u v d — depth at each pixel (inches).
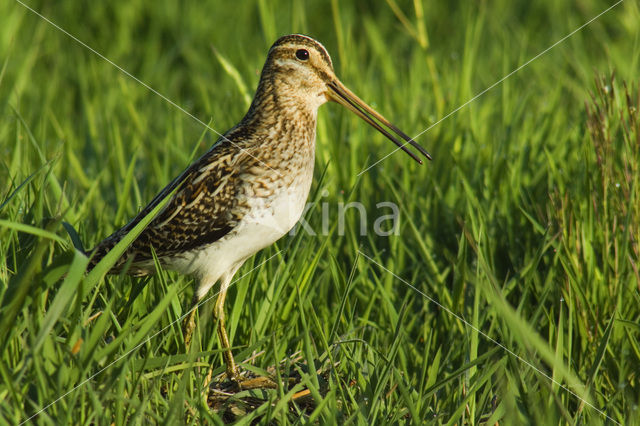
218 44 597.3
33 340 217.8
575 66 502.6
